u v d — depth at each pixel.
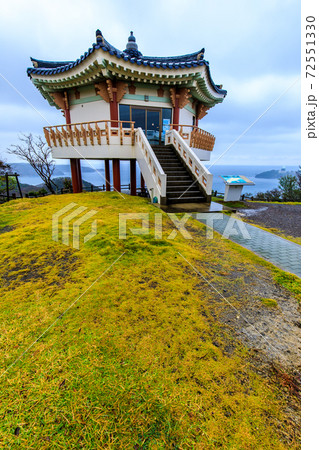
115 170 10.16
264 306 2.72
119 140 9.24
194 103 13.30
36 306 2.53
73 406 1.53
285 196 16.08
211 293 2.91
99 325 2.26
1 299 2.67
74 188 12.46
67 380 1.71
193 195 8.02
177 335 2.18
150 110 11.07
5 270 3.37
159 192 7.46
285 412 1.56
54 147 11.30
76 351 1.96
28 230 4.89
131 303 2.61
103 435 1.38
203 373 1.81
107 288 2.87
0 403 1.56
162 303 2.64
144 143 8.24
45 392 1.62
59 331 2.18
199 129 11.45
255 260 3.95
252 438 1.40
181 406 1.56
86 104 10.97
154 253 3.91
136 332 2.19
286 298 2.91
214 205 7.61
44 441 1.35
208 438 1.39
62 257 3.73
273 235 5.41
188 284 3.07
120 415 1.49
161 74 9.33
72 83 10.20
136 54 12.46
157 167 7.36
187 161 8.88
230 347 2.08
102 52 8.08
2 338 2.09
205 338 2.17
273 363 1.94
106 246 4.07
